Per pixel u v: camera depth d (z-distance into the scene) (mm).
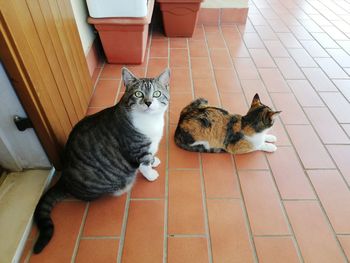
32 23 1104
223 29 2857
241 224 1245
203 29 2852
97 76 2125
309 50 2504
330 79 2148
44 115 1186
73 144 1206
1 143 1241
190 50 2486
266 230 1227
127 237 1192
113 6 1896
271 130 1708
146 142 1245
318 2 3451
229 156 1545
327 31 2811
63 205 1297
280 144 1621
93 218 1253
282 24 2951
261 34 2766
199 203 1322
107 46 2127
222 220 1259
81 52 1711
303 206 1318
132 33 2029
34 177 1359
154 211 1287
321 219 1269
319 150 1589
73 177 1195
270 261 1130
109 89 2000
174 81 2102
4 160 1321
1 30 915
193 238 1194
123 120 1179
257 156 1548
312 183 1417
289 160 1528
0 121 1170
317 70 2244
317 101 1935
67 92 1449
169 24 2574
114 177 1244
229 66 2289
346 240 1197
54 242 1168
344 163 1519
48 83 1229
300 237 1204
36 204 1250
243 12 2877
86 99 1773
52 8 1294
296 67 2281
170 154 1550
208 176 1440
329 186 1405
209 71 2223
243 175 1449
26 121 1174
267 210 1300
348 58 2396
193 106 1581
